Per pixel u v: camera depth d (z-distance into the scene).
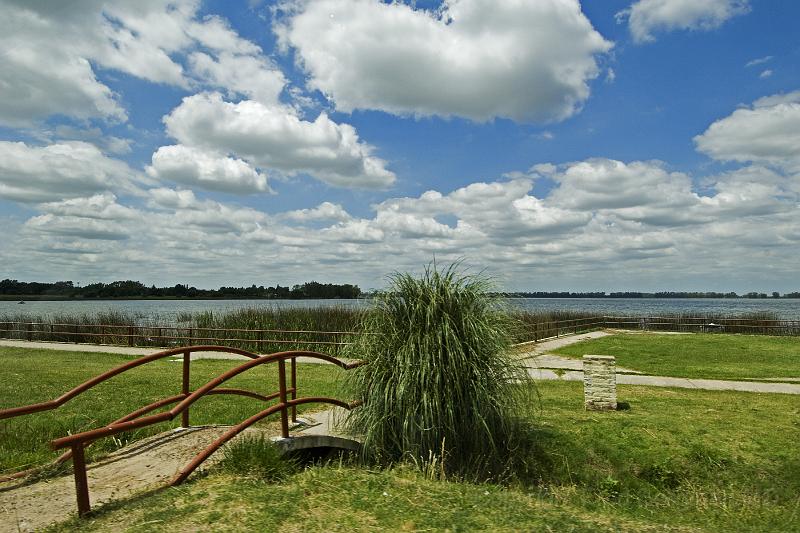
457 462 7.04
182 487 5.08
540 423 9.00
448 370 7.08
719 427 9.21
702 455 7.77
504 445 7.50
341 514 4.61
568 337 27.59
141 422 4.78
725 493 6.85
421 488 5.53
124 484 5.33
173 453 6.26
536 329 25.19
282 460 6.06
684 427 9.14
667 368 16.91
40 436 7.69
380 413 7.29
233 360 18.72
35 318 28.94
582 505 6.13
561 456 7.73
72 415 9.07
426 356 7.06
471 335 7.38
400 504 4.96
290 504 4.72
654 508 6.48
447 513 4.77
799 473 7.35
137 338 24.17
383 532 4.27
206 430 7.29
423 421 6.94
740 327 32.28
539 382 13.99
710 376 15.29
